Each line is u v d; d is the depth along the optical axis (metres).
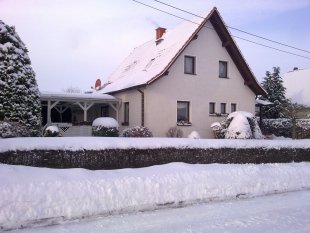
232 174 11.44
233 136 20.09
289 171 13.10
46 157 10.16
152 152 11.86
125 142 11.48
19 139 10.11
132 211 8.76
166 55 22.48
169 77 21.66
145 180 9.52
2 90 13.84
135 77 23.42
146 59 25.72
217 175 11.05
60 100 21.53
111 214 8.44
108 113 26.00
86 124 22.08
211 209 9.25
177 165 11.28
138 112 21.78
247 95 24.91
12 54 14.29
